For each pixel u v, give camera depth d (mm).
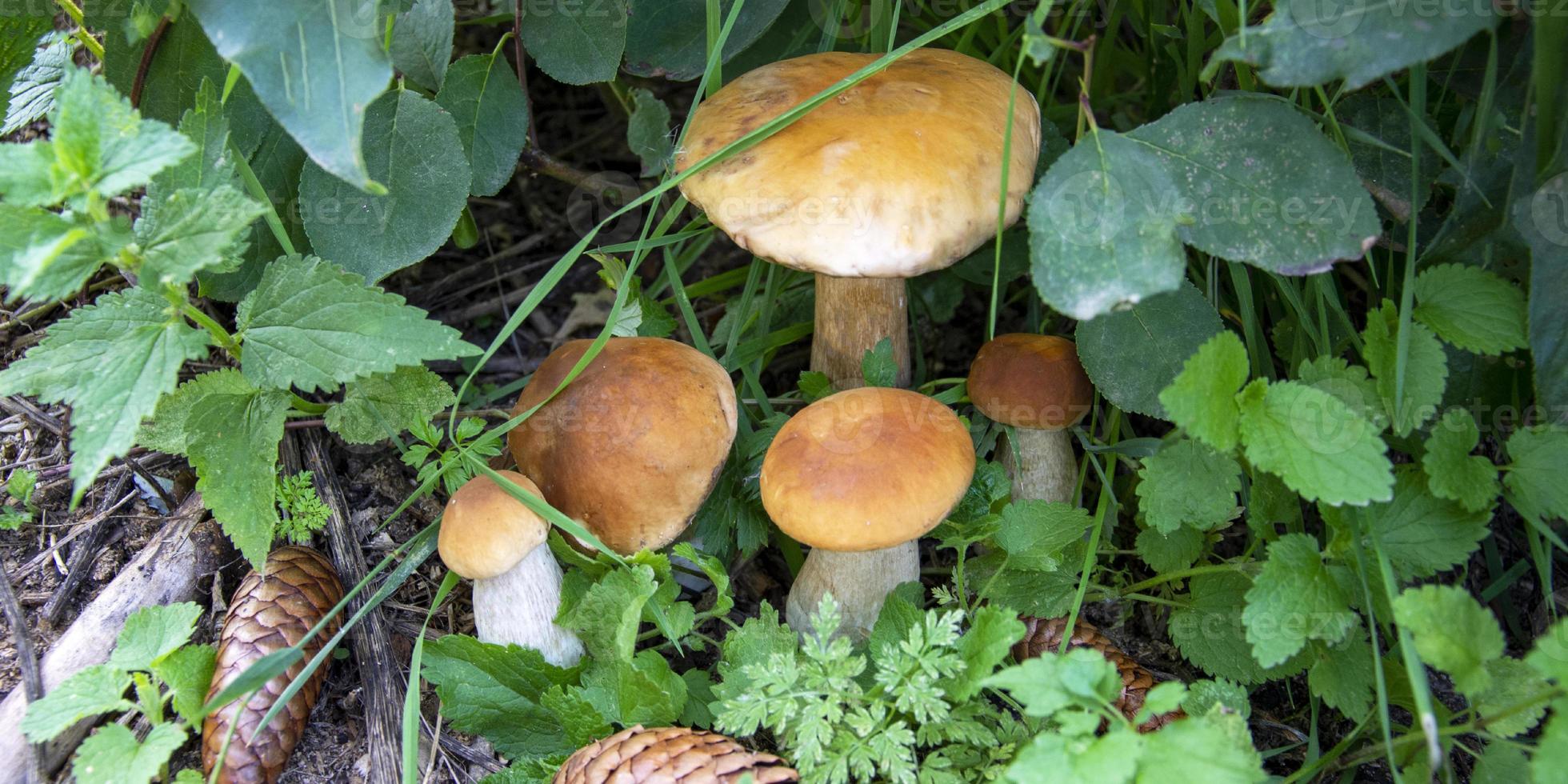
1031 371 479
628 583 443
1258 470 442
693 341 588
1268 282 512
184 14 460
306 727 461
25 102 495
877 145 431
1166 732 364
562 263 469
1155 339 468
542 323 619
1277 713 478
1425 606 382
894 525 413
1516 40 436
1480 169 437
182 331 422
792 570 508
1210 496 440
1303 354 484
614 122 667
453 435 475
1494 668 403
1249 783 354
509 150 512
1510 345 419
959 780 402
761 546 506
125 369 416
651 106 524
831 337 517
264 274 441
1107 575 505
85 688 418
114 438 406
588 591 447
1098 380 472
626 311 520
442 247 634
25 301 534
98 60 544
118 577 472
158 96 473
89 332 422
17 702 437
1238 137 419
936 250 428
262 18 403
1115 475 530
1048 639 464
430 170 478
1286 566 412
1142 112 600
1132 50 603
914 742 400
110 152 399
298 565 469
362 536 509
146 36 459
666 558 453
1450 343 460
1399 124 473
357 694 470
